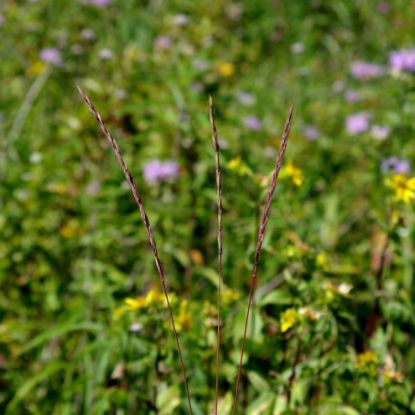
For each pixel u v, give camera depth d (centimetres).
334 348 210
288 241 230
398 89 247
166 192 244
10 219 247
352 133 273
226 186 234
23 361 236
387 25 338
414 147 257
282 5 355
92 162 252
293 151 272
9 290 243
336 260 243
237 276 236
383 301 222
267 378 212
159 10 313
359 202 261
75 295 245
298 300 211
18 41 295
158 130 249
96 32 294
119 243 246
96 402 219
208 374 213
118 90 256
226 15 327
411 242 229
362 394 212
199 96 252
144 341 212
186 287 239
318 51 342
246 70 310
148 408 215
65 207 252
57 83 273
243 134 265
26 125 265
